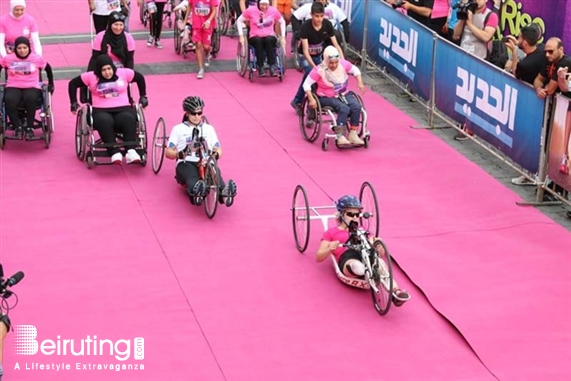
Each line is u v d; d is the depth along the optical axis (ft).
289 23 74.49
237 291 40.57
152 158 53.31
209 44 68.54
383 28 66.18
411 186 51.34
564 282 41.39
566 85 46.14
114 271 42.14
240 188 50.70
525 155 50.11
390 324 38.29
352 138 55.83
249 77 68.08
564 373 35.14
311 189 50.62
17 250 43.91
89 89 53.11
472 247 44.45
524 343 36.96
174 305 39.47
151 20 74.95
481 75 53.52
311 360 35.78
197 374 34.83
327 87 55.93
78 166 53.47
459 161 54.70
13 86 54.39
